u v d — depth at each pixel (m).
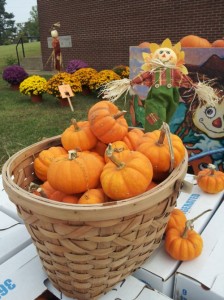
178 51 1.67
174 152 0.94
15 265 1.04
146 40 7.96
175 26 7.34
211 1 6.64
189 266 1.01
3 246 1.14
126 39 8.36
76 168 0.86
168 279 0.98
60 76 6.44
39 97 6.89
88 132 1.08
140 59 2.53
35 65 13.14
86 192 0.87
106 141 1.06
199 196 1.41
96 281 0.85
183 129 2.49
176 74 1.64
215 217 1.25
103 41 8.92
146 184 0.82
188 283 0.97
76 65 8.32
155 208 0.79
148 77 1.64
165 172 0.96
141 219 0.77
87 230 0.71
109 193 0.82
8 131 4.75
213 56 2.19
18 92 8.27
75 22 9.40
